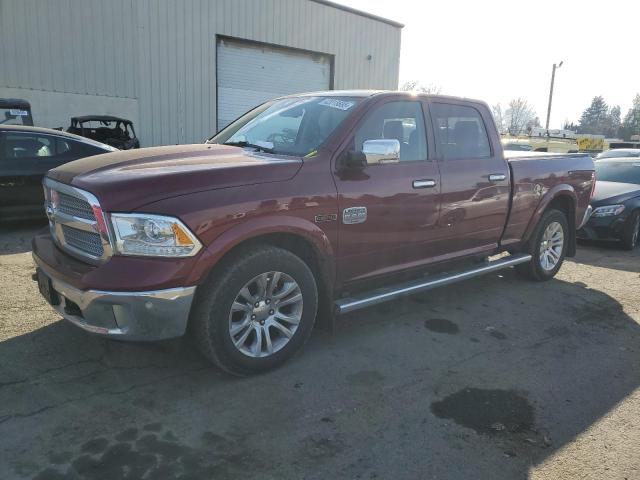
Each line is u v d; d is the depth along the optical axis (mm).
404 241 4184
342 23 19984
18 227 7891
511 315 4914
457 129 4754
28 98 13688
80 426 2818
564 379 3656
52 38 13789
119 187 2963
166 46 15711
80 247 3293
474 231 4863
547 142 29297
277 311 3498
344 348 3996
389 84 22438
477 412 3162
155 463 2551
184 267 2939
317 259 3686
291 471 2545
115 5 14602
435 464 2650
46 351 3660
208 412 3016
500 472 2617
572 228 6258
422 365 3768
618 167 9727
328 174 3609
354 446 2768
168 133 16203
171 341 3148
